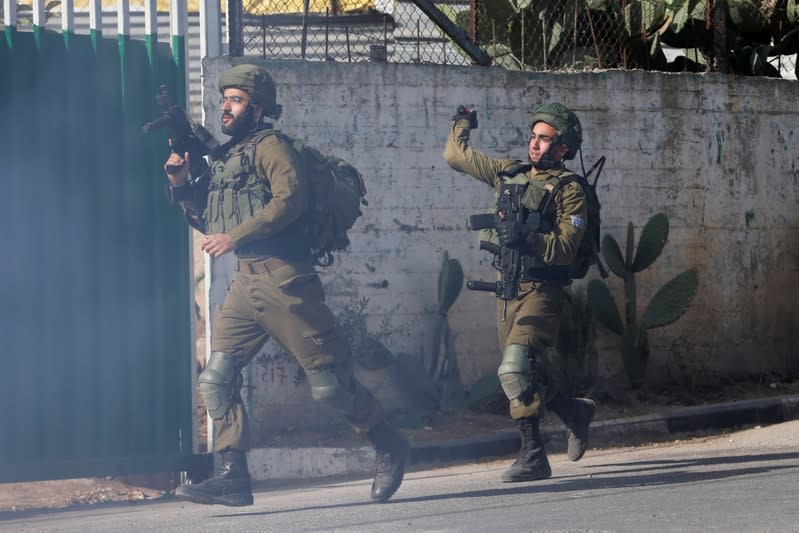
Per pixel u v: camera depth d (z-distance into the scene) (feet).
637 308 103.86
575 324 99.04
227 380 63.05
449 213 96.37
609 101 102.27
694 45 116.06
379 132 94.27
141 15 128.26
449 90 96.27
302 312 61.41
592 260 69.97
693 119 105.60
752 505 53.93
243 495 62.28
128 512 72.28
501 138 98.02
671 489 63.10
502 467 83.25
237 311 63.00
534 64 111.34
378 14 117.08
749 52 118.11
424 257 95.81
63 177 77.66
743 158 108.17
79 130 77.87
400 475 65.31
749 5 118.11
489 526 50.96
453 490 69.15
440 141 96.02
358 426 64.13
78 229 78.13
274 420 90.17
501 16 108.99
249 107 62.34
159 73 79.97
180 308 80.79
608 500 59.00
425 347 95.96
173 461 79.41
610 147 102.47
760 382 107.96
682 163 105.19
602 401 100.32
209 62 87.45
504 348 69.46
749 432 93.56
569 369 97.91
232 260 86.07
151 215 79.71
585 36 111.34
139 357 79.97
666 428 93.97
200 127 64.03
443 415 94.58
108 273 78.95
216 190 61.67
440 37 112.27
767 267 109.50
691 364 105.70
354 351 92.48
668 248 104.94
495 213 68.54
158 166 79.77
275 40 112.47
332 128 93.04
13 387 76.89
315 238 61.77
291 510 64.64
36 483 84.48
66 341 78.13
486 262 97.60
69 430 78.33
